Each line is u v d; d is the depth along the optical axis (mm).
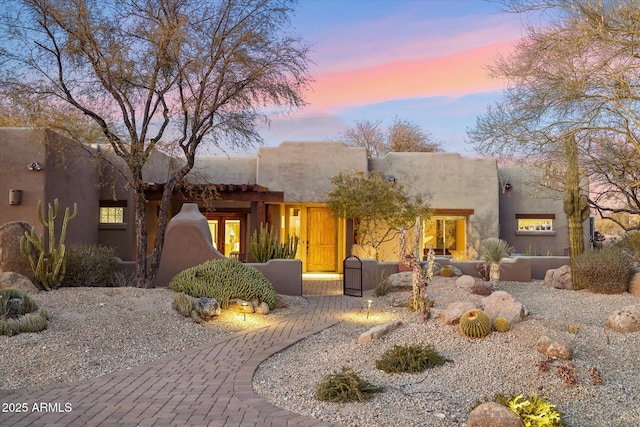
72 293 10445
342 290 15930
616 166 14805
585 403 5480
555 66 11242
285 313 11625
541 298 11695
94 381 6375
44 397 5691
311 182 19891
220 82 12617
